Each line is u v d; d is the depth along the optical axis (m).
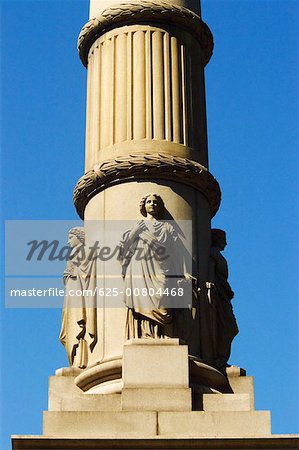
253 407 22.61
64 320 23.80
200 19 25.59
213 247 24.34
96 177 23.98
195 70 25.36
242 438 20.41
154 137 24.11
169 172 23.77
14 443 20.38
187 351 21.78
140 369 21.62
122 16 25.06
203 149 24.80
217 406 21.62
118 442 20.41
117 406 21.48
